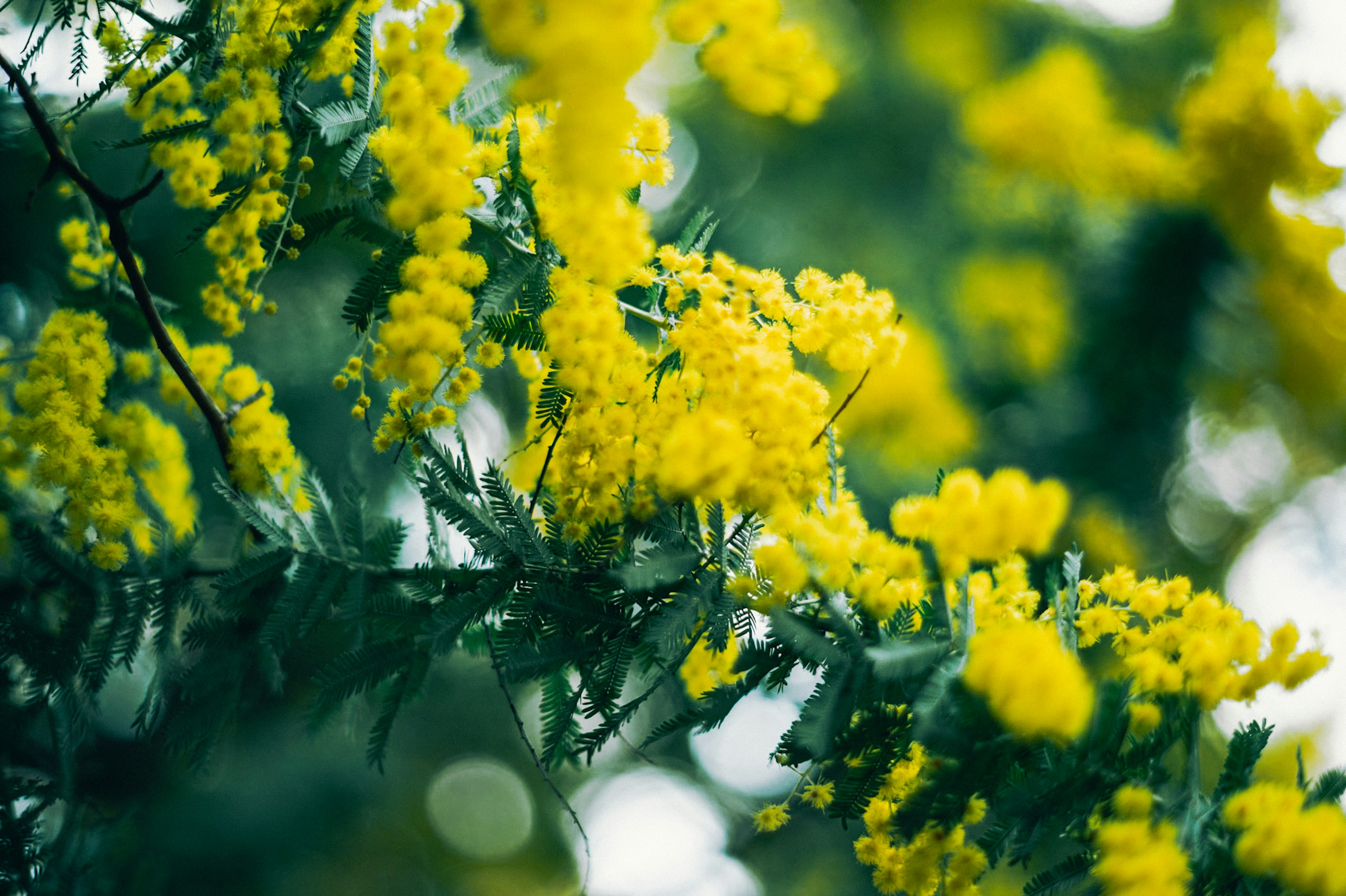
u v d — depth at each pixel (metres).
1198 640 0.69
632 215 0.67
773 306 0.70
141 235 1.10
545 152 0.69
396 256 0.70
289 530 0.71
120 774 0.81
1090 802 0.68
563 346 0.68
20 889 0.72
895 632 0.69
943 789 0.67
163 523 0.72
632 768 2.27
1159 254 1.02
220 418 0.73
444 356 0.69
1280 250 0.98
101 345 0.72
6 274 0.88
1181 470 1.19
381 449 0.70
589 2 0.64
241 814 1.18
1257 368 1.03
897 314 0.70
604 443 0.69
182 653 0.72
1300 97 0.97
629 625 0.69
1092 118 1.15
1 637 0.71
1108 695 0.69
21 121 0.78
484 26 0.65
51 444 0.71
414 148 0.68
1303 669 0.69
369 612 0.70
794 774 0.70
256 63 0.71
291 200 0.71
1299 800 0.68
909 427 1.27
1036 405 1.19
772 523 0.69
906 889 0.68
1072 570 0.70
